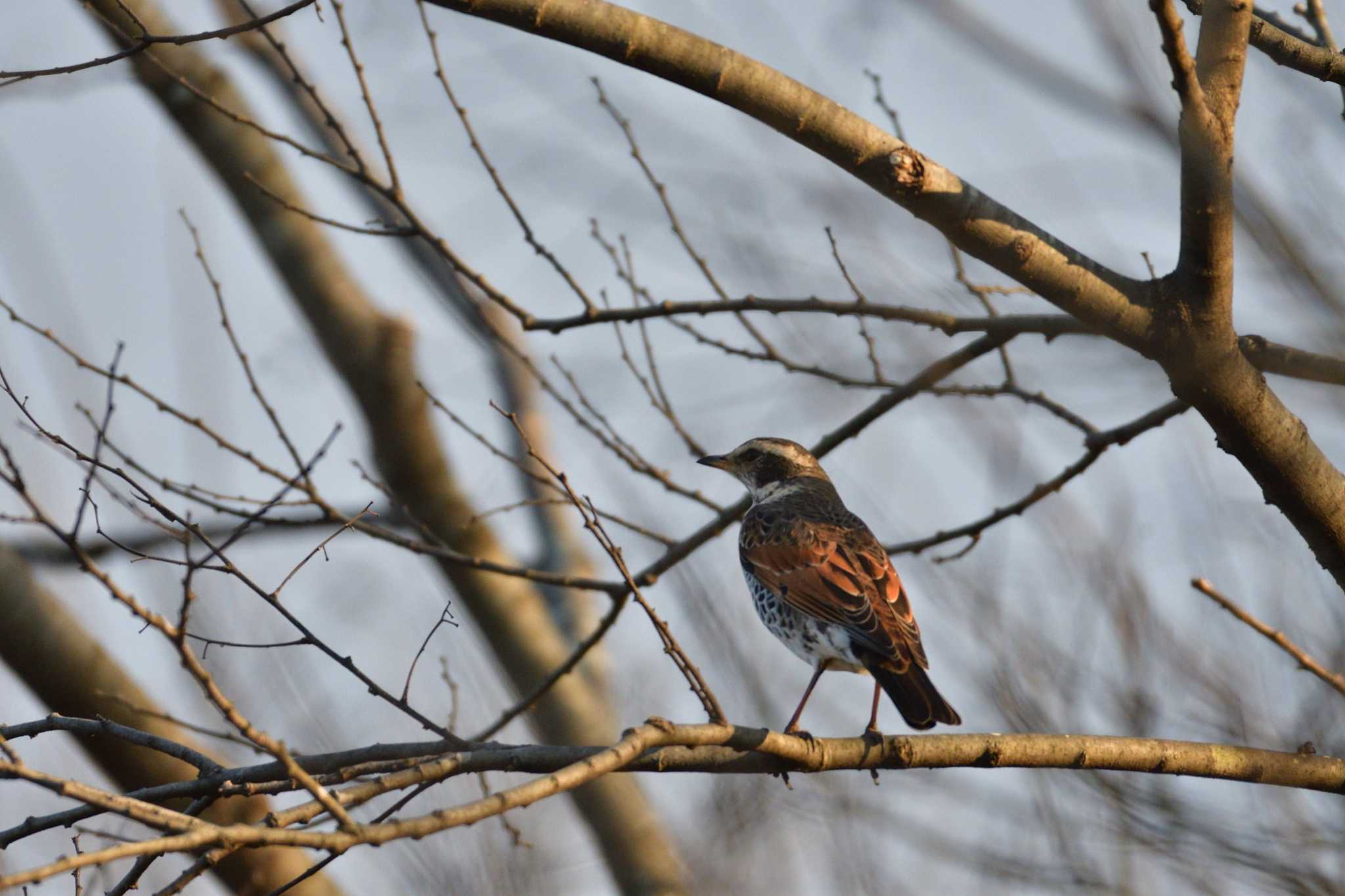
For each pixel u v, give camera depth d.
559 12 8.72
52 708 13.61
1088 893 11.04
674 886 14.16
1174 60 8.45
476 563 13.20
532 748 9.28
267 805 13.84
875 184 9.18
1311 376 9.95
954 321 11.99
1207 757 10.15
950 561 13.02
